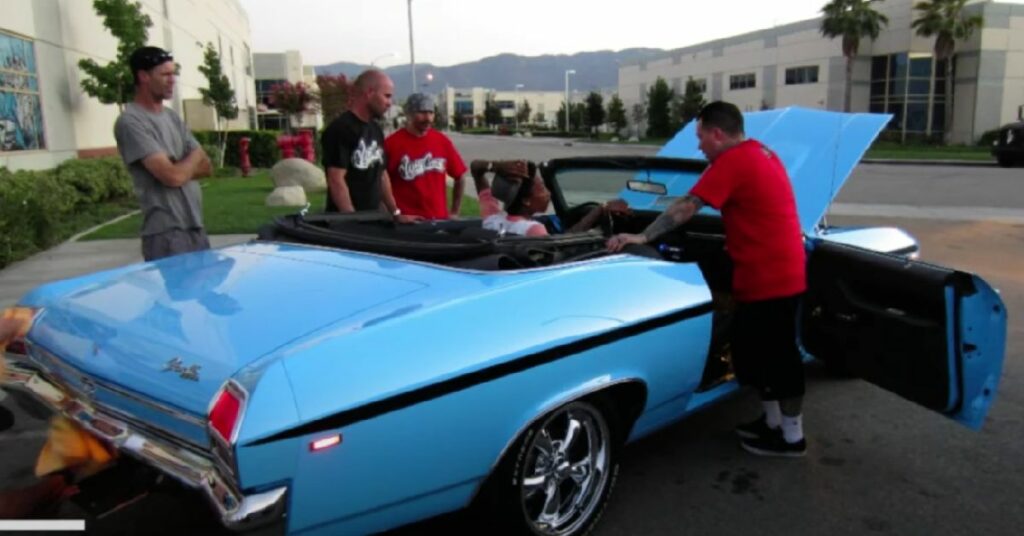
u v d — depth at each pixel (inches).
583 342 104.1
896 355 136.3
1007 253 369.7
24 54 494.9
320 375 82.6
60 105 551.8
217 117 1252.5
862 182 804.0
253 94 2191.2
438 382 89.4
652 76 2888.8
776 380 138.7
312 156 956.0
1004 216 509.0
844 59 1914.4
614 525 121.6
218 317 95.9
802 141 169.9
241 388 78.7
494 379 94.6
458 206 225.6
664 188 166.4
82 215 472.4
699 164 156.6
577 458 114.7
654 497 131.0
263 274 111.7
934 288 126.3
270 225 140.9
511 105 5753.0
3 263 308.8
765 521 123.3
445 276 106.7
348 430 83.0
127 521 116.6
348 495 85.4
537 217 184.7
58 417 100.5
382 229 139.6
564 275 110.0
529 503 109.4
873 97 1940.2
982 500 130.6
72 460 98.1
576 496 114.7
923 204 589.6
